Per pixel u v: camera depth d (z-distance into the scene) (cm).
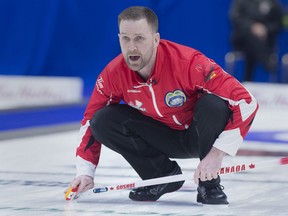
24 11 3344
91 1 3397
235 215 941
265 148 1741
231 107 941
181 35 3409
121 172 1379
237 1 3019
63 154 1659
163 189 1055
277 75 3459
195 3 3419
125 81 966
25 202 1054
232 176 1311
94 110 1024
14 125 2264
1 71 3366
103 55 3412
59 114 2591
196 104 961
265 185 1211
